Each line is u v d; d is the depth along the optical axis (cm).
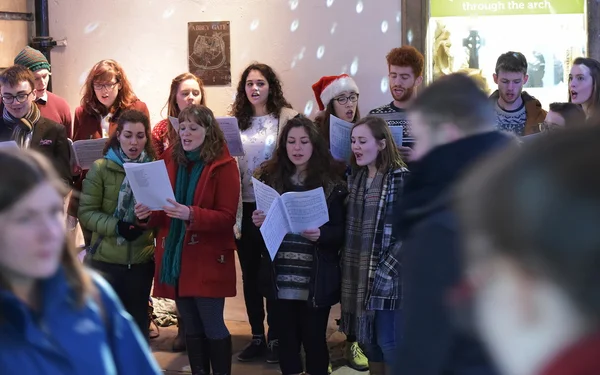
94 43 591
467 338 155
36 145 462
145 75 587
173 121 447
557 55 526
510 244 74
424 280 168
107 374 173
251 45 568
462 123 189
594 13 517
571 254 70
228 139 450
